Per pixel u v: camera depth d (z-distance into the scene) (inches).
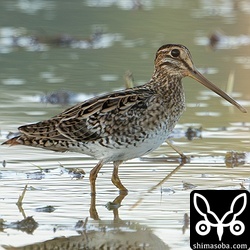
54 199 498.0
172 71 545.3
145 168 564.4
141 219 465.7
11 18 1104.8
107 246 428.8
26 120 679.1
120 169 561.3
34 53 949.2
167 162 577.9
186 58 550.3
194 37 1008.2
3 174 542.6
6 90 780.6
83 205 490.0
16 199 496.4
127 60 896.9
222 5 1211.2
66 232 447.2
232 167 564.4
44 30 1035.3
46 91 772.0
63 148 530.0
